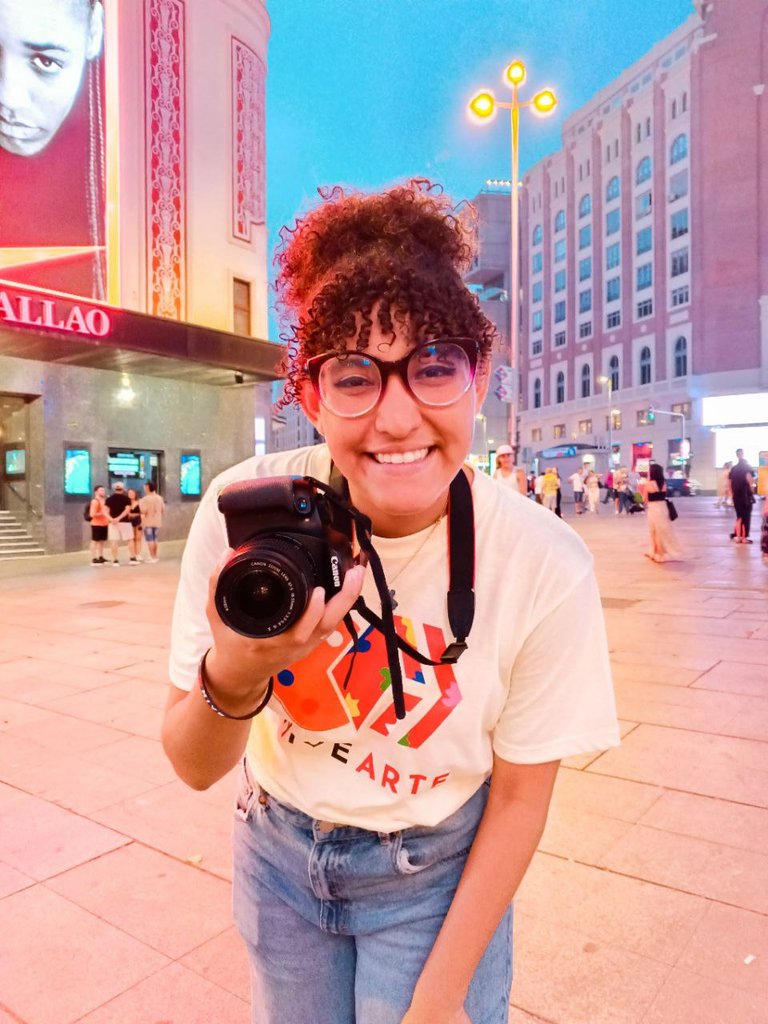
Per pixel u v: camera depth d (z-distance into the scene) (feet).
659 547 40.55
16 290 46.03
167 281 59.98
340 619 2.87
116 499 49.90
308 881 3.85
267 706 3.87
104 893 9.36
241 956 8.12
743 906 8.53
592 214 189.57
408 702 3.57
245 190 66.69
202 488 69.77
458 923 3.54
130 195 57.06
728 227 155.74
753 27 151.43
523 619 3.58
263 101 69.36
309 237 3.58
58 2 52.39
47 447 57.16
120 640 24.82
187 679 3.79
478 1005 3.78
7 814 11.64
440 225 3.45
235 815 4.35
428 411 3.14
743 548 46.78
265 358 63.52
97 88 54.75
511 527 3.58
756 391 153.38
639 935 8.10
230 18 64.44
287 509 2.78
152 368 61.00
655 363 171.73
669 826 10.47
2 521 58.03
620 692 16.76
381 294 3.09
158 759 13.84
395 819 3.76
